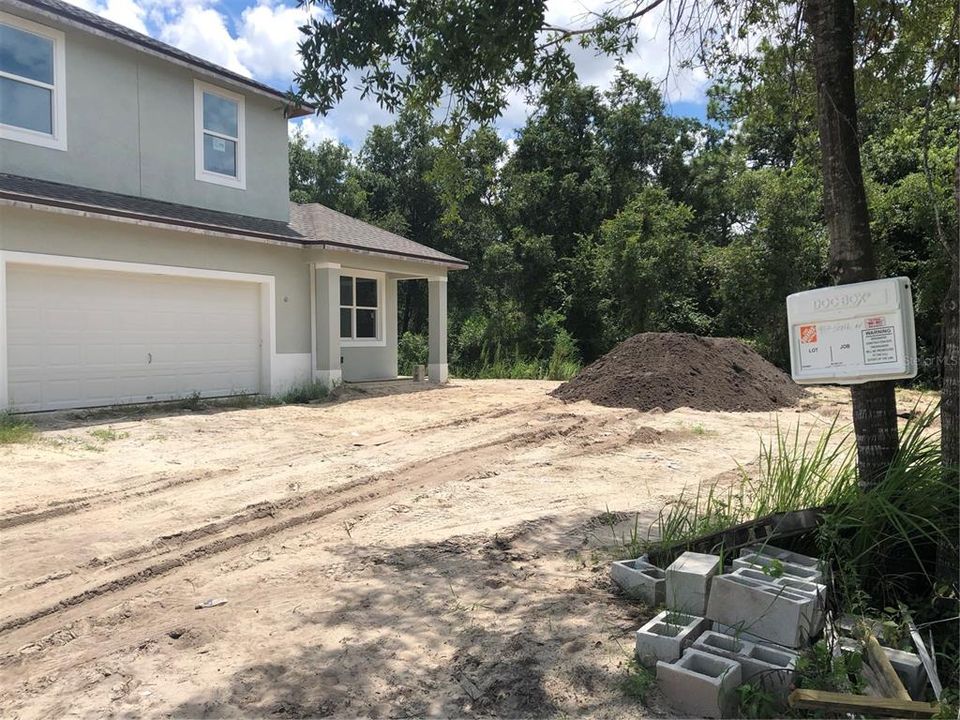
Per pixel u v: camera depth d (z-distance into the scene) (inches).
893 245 804.0
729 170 1159.0
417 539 232.4
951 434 153.2
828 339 147.4
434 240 1321.4
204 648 154.2
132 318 488.1
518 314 1135.6
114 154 499.5
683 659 131.3
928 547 161.3
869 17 253.9
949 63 243.4
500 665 143.6
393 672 142.2
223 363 553.6
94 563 207.0
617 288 1005.2
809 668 128.3
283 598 183.0
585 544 224.7
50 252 426.6
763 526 173.6
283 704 131.0
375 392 644.1
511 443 409.1
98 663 148.1
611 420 497.4
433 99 247.9
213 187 573.0
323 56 213.3
